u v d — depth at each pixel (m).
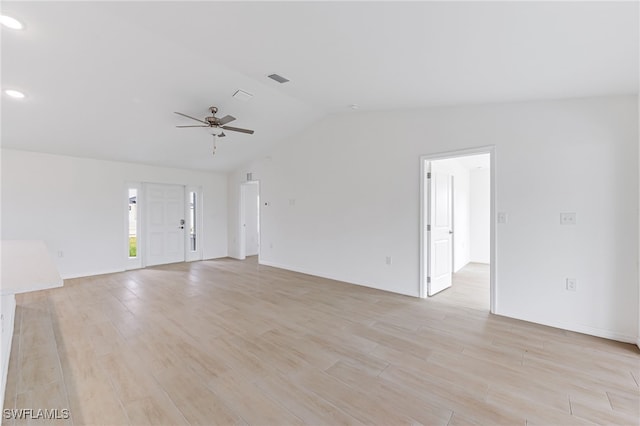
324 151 4.96
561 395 1.83
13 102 3.28
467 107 3.37
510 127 3.08
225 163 6.41
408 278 3.96
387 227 4.16
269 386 1.93
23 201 4.47
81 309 3.39
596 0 1.30
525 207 3.00
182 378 2.02
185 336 2.68
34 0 1.99
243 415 1.67
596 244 2.66
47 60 2.69
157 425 1.58
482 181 6.50
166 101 3.65
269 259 6.09
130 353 2.36
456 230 5.59
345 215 4.67
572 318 2.78
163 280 4.82
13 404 1.74
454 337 2.66
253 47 2.35
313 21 1.85
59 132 4.07
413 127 3.86
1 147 4.29
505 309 3.16
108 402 1.76
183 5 1.85
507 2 1.40
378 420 1.62
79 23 2.26
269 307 3.49
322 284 4.56
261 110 4.31
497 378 2.02
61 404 1.74
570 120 2.75
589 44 1.71
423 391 1.88
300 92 3.33
